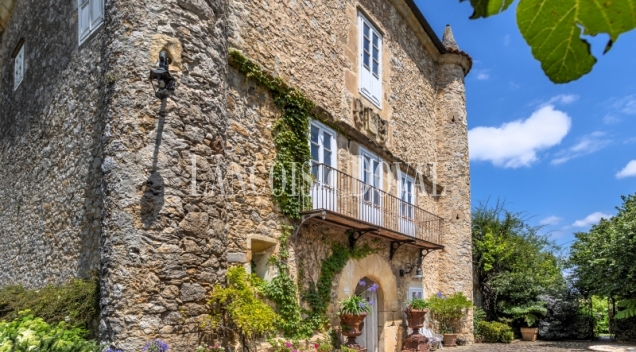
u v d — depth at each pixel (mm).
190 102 5461
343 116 9070
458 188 13469
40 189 7754
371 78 10258
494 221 17375
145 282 4875
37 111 8328
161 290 4930
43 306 5801
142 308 4809
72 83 7207
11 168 9133
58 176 7211
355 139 9320
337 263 8312
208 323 5230
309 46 8375
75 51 7262
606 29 658
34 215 7820
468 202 13711
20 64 9539
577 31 670
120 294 4824
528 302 15492
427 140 13047
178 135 5309
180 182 5238
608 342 14039
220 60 5914
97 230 5977
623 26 650
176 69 5410
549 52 692
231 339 5785
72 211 6648
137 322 4766
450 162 13555
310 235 7855
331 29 9055
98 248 5879
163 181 5129
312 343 7336
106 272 4973
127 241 4938
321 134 8406
